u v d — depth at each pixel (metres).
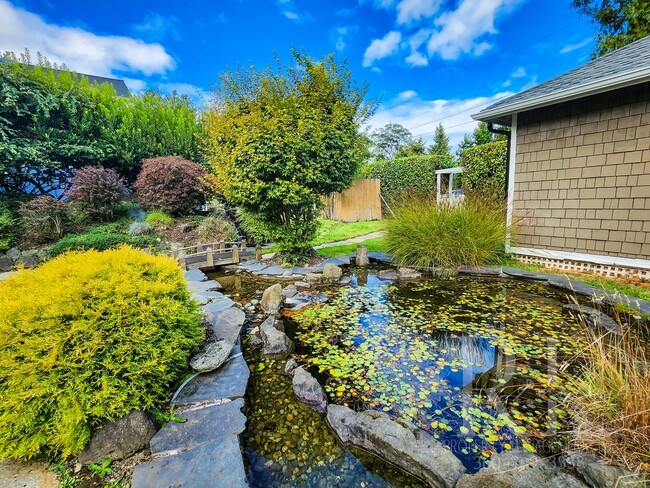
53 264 1.96
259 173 4.53
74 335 1.50
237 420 1.64
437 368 2.25
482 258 4.56
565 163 4.61
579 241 4.57
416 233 4.84
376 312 3.34
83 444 1.40
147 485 1.25
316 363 2.35
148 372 1.64
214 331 2.70
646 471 1.20
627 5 8.68
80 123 7.67
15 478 1.32
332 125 4.84
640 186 3.96
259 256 5.77
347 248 6.50
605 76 3.86
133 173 8.71
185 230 7.48
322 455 1.50
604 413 1.44
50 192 7.86
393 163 11.64
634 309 2.88
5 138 6.55
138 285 1.82
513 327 2.85
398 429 1.55
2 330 1.42
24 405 1.37
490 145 7.15
